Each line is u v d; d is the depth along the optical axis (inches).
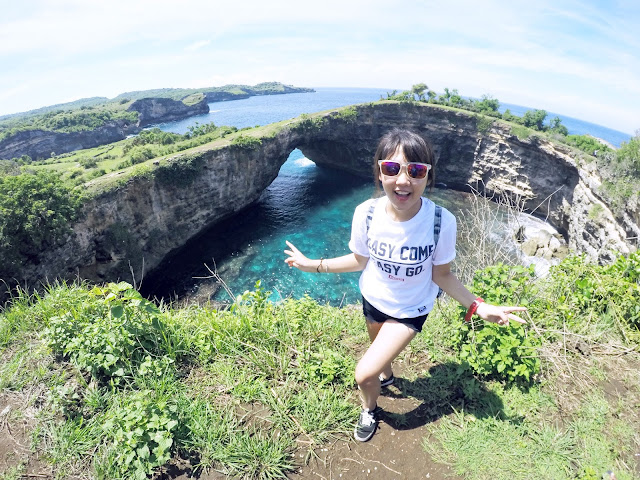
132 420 108.0
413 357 155.2
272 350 151.6
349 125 2516.0
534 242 1365.7
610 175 1393.9
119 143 4141.2
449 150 2529.5
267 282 1362.0
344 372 140.9
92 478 102.8
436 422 125.0
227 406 127.7
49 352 140.4
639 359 152.5
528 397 132.4
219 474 106.1
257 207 2164.1
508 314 99.9
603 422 123.1
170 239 1620.3
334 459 112.6
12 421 117.4
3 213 1074.1
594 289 187.9
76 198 1245.1
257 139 1939.0
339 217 2023.9
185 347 150.7
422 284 101.4
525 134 2048.5
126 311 149.0
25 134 4904.0
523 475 106.0
